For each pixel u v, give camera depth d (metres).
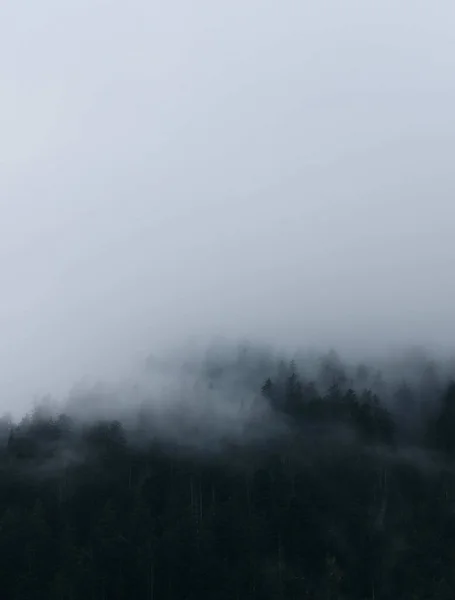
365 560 45.09
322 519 46.94
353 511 47.31
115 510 46.44
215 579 43.16
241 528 45.59
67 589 41.78
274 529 46.09
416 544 45.72
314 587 43.72
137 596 42.59
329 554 45.25
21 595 41.59
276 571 44.22
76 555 43.50
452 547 45.53
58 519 46.69
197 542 44.53
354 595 43.84
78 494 48.72
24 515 45.97
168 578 43.25
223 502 48.09
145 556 43.66
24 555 43.44
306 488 48.72
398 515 47.50
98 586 42.31
